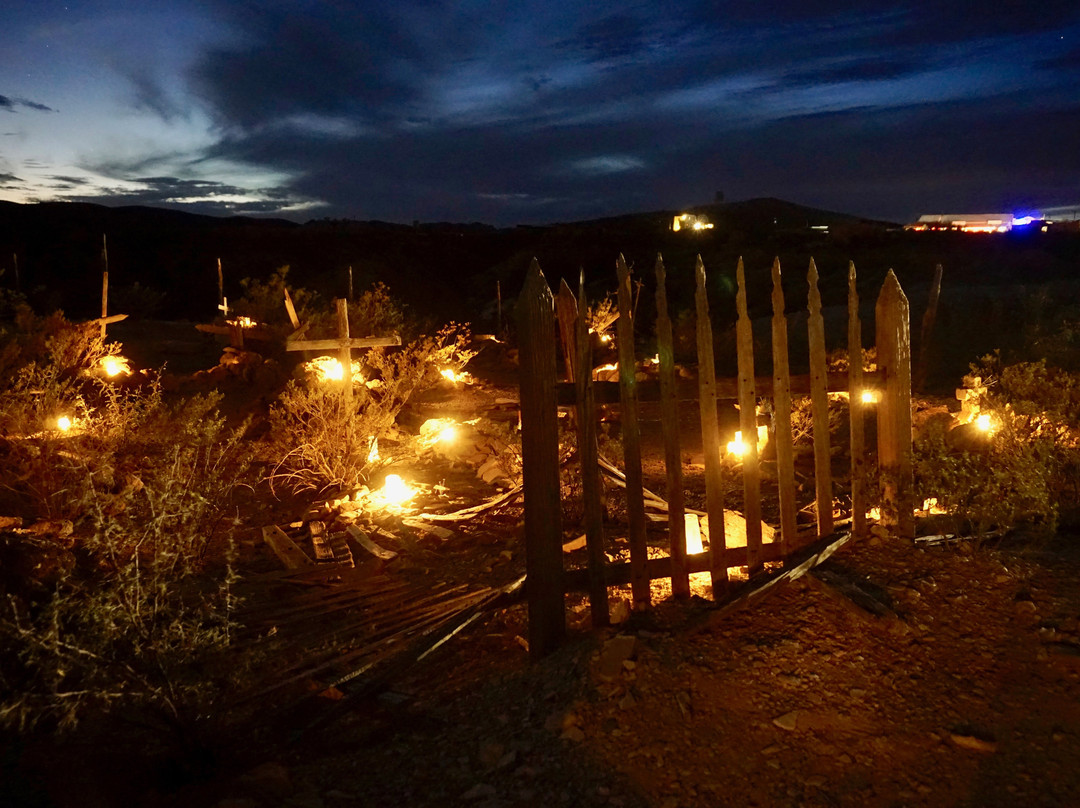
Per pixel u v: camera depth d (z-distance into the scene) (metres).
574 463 7.26
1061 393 6.78
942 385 14.11
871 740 3.31
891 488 4.88
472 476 9.06
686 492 8.08
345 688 4.21
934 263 36.28
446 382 14.05
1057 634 3.94
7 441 7.71
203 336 17.53
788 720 3.40
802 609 4.14
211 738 3.55
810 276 4.66
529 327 4.02
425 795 3.13
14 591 4.43
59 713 3.59
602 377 14.48
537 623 4.21
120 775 3.27
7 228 43.47
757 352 18.39
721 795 3.03
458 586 5.72
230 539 4.19
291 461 9.20
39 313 22.77
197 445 7.02
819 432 4.72
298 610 5.40
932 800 2.98
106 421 8.59
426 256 50.12
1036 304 18.52
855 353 4.70
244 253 45.25
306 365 12.20
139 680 3.34
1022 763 3.15
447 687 4.28
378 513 7.57
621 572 4.29
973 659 3.81
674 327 22.62
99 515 4.07
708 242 49.06
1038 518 5.27
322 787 3.23
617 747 3.28
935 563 4.60
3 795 3.13
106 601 3.50
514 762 3.26
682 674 3.66
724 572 4.41
